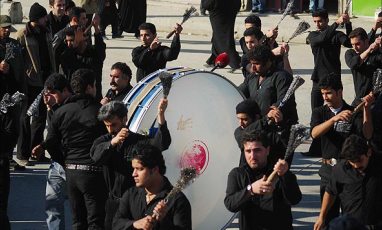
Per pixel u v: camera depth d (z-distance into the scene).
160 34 51.44
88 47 28.94
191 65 43.19
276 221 18.69
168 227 16.67
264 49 24.53
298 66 43.03
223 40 41.47
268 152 19.02
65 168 22.47
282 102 21.69
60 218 23.47
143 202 17.19
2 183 24.34
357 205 19.75
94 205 22.02
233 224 25.31
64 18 33.47
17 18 52.97
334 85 21.64
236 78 40.72
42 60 30.30
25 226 25.42
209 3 41.06
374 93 21.56
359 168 19.45
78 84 22.17
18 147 30.14
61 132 22.12
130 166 20.20
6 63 27.50
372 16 51.03
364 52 28.28
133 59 28.73
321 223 20.61
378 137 23.30
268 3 53.03
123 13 48.41
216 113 22.81
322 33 32.06
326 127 21.44
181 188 16.67
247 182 18.58
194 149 22.42
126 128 20.03
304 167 29.98
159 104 20.12
